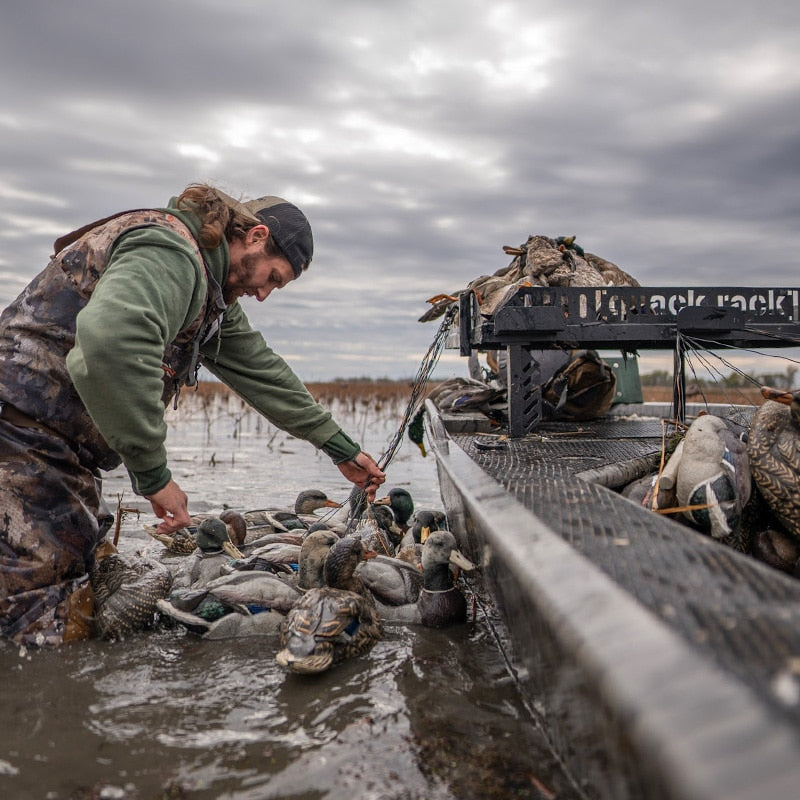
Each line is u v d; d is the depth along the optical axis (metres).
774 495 3.25
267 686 3.61
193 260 4.06
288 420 5.43
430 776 2.67
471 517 3.42
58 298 4.05
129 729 3.08
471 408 7.82
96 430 4.19
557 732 2.38
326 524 5.94
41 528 4.05
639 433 6.30
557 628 1.61
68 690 3.49
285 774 2.71
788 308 5.59
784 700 1.04
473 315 6.15
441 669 3.84
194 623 4.29
